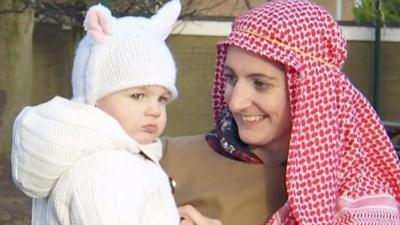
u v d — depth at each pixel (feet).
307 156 10.30
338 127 10.55
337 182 10.49
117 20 10.91
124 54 10.44
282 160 11.16
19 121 10.18
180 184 11.48
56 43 55.57
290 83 10.40
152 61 10.48
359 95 10.89
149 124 10.55
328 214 10.30
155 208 10.07
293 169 10.29
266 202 11.20
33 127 10.00
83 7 40.29
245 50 10.48
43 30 55.36
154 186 10.04
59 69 55.77
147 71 10.42
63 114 9.98
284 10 10.55
